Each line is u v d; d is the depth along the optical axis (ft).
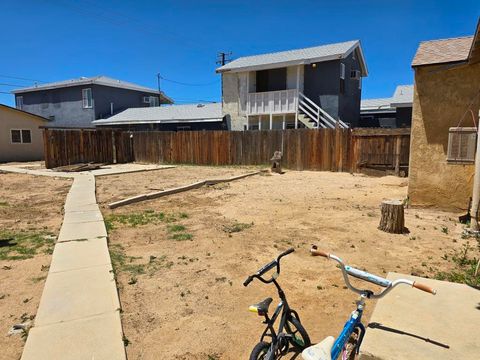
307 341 10.14
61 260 17.61
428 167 27.30
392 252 18.83
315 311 12.94
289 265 17.20
